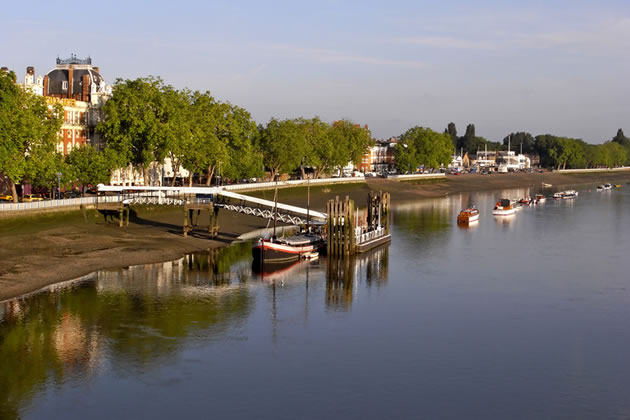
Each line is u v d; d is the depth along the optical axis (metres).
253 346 66.00
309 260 110.62
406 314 78.31
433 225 160.62
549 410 53.62
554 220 174.25
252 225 144.88
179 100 166.38
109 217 131.75
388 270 103.00
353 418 51.44
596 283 95.50
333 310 79.38
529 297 87.06
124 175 171.88
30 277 86.44
